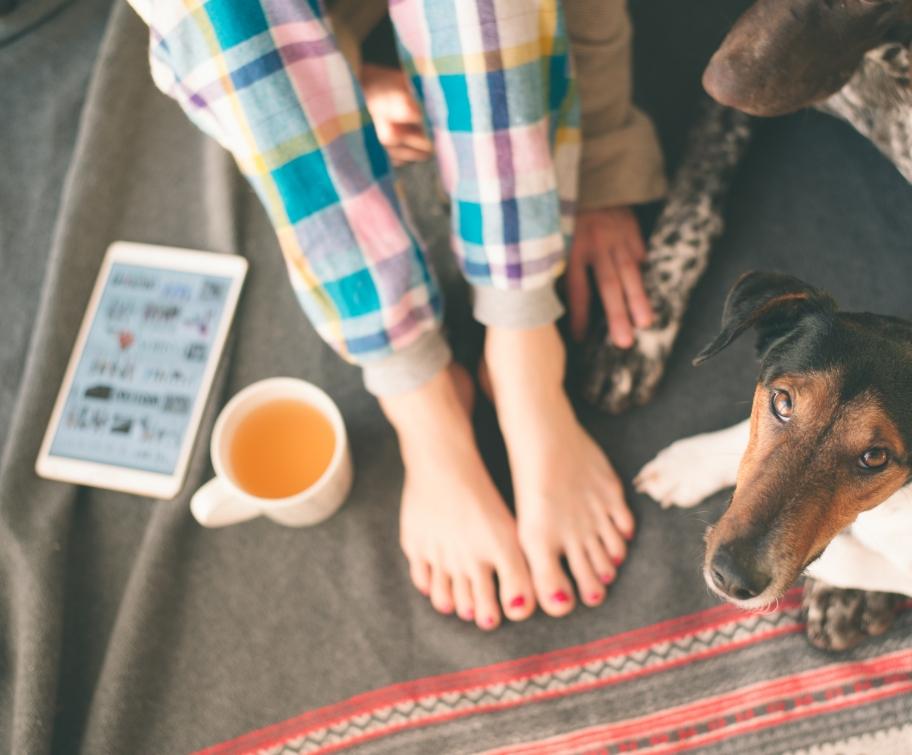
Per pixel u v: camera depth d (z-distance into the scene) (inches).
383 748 51.1
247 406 52.6
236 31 37.9
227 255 62.9
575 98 46.4
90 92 66.8
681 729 49.7
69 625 55.3
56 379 60.1
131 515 57.8
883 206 59.6
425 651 53.1
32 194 67.5
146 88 67.3
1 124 69.6
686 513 53.9
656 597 52.4
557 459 51.8
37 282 65.0
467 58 40.1
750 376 56.6
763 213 60.6
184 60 39.6
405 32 41.9
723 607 51.7
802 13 41.1
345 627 54.1
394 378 49.3
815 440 36.8
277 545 56.2
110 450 58.4
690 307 58.8
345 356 48.5
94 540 57.5
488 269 46.8
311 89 39.9
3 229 66.6
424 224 63.2
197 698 53.1
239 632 54.4
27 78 69.9
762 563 36.9
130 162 66.1
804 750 48.5
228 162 64.6
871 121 50.9
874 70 46.5
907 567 41.6
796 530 36.9
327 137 40.9
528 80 41.0
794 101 44.4
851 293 58.1
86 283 62.9
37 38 70.2
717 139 58.9
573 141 48.0
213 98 40.2
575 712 50.6
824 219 59.9
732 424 55.8
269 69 38.8
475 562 52.1
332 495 53.8
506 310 48.5
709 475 52.7
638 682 50.9
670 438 56.2
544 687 51.3
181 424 58.8
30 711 50.9
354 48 52.8
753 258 59.6
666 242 57.2
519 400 51.1
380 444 58.0
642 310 55.7
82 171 64.7
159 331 61.2
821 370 37.2
